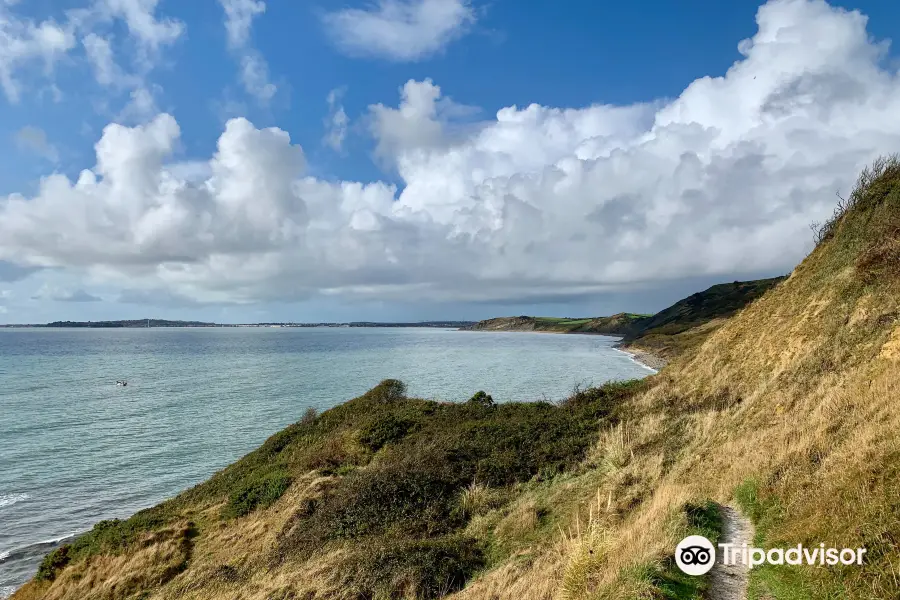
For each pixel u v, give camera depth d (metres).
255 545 21.00
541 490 18.66
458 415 33.62
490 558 14.56
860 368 12.79
